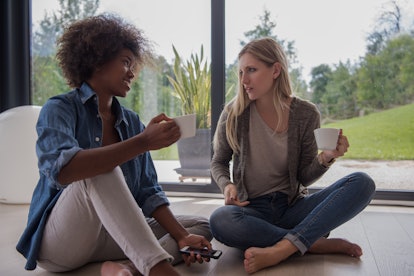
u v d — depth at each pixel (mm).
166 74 3123
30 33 3354
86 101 1331
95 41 1328
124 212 1096
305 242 1433
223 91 2947
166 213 1472
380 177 2736
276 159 1650
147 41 1508
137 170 1479
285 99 1687
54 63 3342
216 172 1720
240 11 2934
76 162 1020
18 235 1956
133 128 1516
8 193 2650
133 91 3188
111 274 1196
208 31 3035
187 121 1104
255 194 1674
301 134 1645
